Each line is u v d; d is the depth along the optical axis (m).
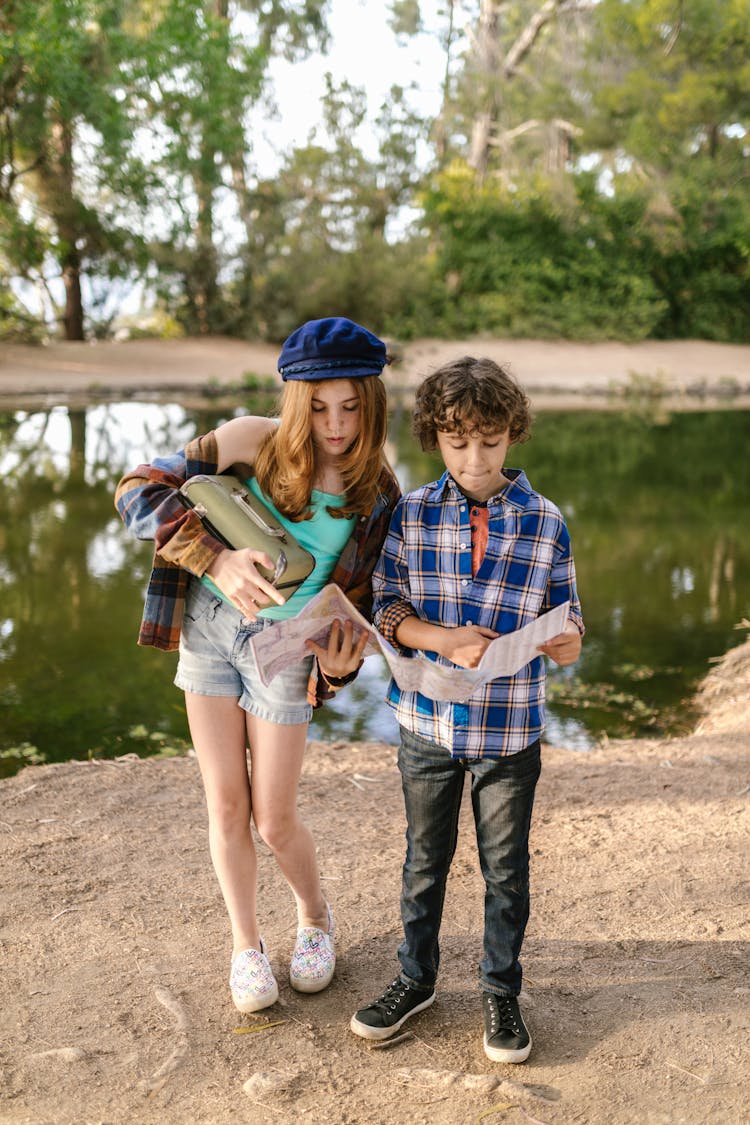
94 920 2.92
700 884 3.16
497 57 33.00
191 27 25.31
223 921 2.93
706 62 31.36
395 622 2.27
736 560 8.30
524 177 33.31
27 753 4.58
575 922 2.95
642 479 12.05
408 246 31.92
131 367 25.73
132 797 3.82
